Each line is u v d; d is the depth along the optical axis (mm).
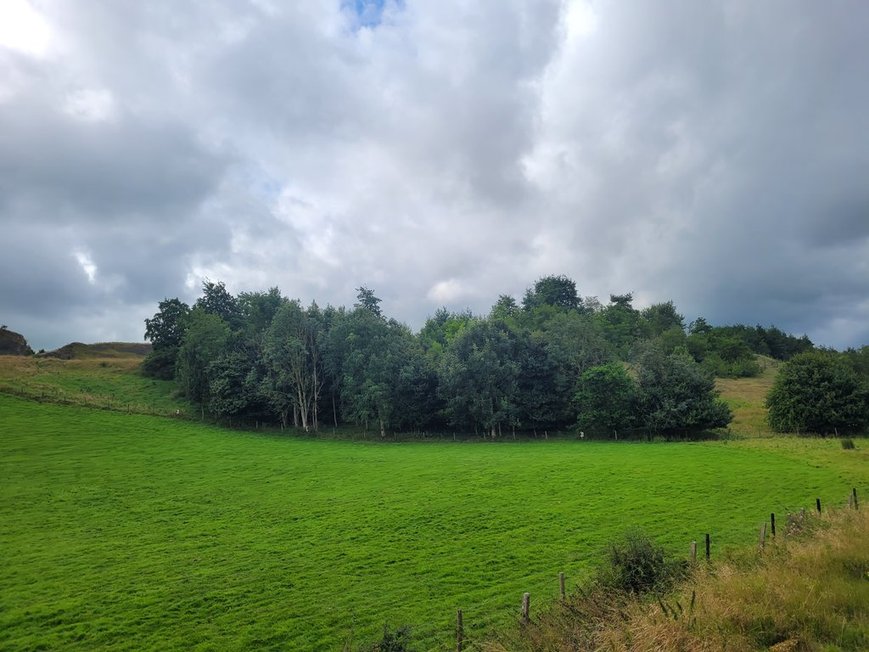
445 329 139125
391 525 35062
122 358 142625
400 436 87938
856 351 133000
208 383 94438
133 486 47281
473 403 87062
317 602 23594
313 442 79375
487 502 40250
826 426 80375
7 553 30328
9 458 55500
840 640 11078
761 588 13633
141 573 27297
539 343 98312
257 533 34156
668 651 11125
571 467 53375
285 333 94125
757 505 37375
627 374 90312
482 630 19938
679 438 83312
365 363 91500
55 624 21922
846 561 15562
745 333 190125
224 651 19625
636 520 34375
